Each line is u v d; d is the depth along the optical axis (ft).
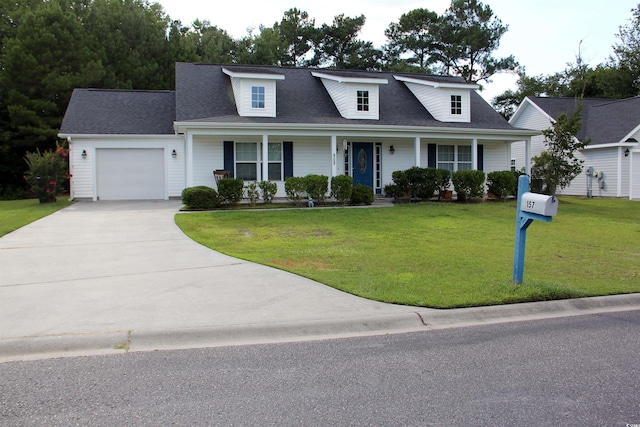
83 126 59.11
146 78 96.22
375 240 32.50
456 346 14.74
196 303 18.21
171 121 63.10
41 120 76.64
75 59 81.41
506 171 59.21
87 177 58.65
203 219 40.50
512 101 136.15
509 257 27.45
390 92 68.33
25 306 17.61
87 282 21.17
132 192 59.88
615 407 10.81
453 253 28.30
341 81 59.00
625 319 17.62
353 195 52.54
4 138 77.82
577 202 63.21
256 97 55.62
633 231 38.11
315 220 40.93
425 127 56.24
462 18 138.51
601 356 13.96
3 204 54.29
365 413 10.47
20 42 76.64
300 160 59.93
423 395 11.37
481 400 11.13
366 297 18.99
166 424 9.95
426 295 19.15
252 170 58.70
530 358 13.78
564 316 18.02
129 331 15.15
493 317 17.75
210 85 62.23
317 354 14.03
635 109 75.25
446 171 56.59
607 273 24.13
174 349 14.40
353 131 54.95
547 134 58.03
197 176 57.52
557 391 11.63
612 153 73.00
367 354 14.05
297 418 10.24
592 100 90.12
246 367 13.03
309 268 24.16
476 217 44.04
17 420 10.06
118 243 30.32
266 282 21.34
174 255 27.02
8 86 77.00
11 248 28.53
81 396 11.21
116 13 101.96
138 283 21.06
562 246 31.22
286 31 147.02
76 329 15.28
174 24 131.54
